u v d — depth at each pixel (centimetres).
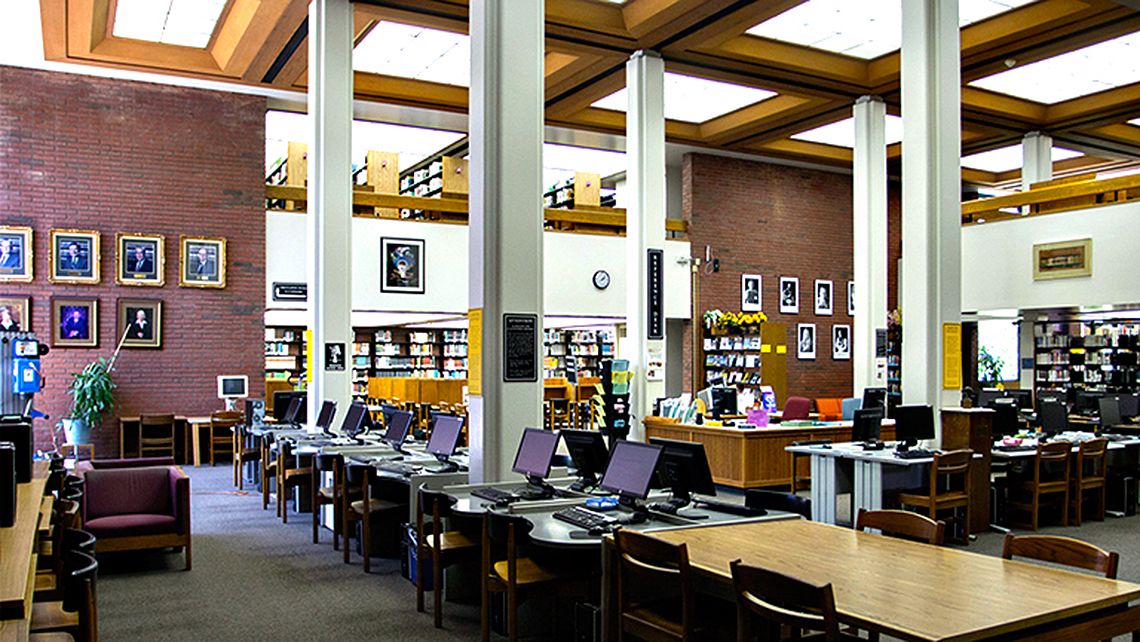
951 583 314
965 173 1919
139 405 1269
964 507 750
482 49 647
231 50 1163
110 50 1190
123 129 1269
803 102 1398
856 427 806
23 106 1216
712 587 400
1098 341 1511
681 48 1148
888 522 407
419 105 1375
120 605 563
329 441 857
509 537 440
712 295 1684
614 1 1077
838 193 1858
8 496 356
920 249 855
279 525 837
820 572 332
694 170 1684
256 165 1346
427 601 568
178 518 662
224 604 564
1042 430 966
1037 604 286
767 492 493
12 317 1196
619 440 491
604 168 1888
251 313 1338
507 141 642
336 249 1016
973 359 1769
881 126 1340
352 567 665
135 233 1269
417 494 588
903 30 879
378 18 1060
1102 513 866
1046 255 1205
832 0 1059
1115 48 1199
